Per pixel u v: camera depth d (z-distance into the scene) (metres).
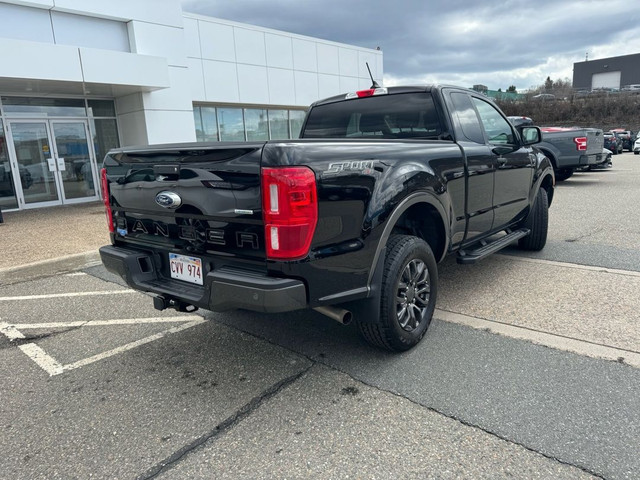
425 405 2.75
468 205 4.09
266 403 2.86
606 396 2.74
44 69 10.11
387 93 4.35
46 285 5.51
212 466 2.33
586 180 13.72
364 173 2.92
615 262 5.39
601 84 79.12
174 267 3.23
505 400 2.75
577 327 3.70
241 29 15.80
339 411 2.74
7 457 2.46
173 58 13.13
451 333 3.71
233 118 16.52
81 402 2.97
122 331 4.08
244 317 4.29
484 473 2.19
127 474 2.30
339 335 3.80
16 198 11.80
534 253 5.98
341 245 2.79
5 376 3.35
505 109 47.94
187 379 3.20
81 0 11.19
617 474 2.14
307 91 18.16
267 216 2.54
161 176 3.06
